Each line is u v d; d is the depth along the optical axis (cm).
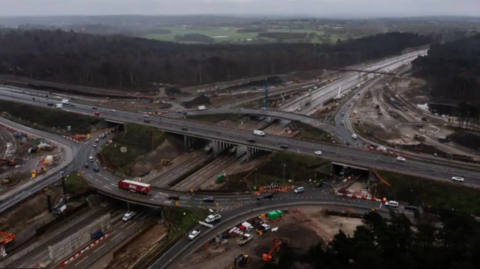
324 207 16350
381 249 11625
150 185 18650
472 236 11569
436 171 18562
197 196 17425
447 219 13000
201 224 15000
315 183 18500
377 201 16838
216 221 15175
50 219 16400
